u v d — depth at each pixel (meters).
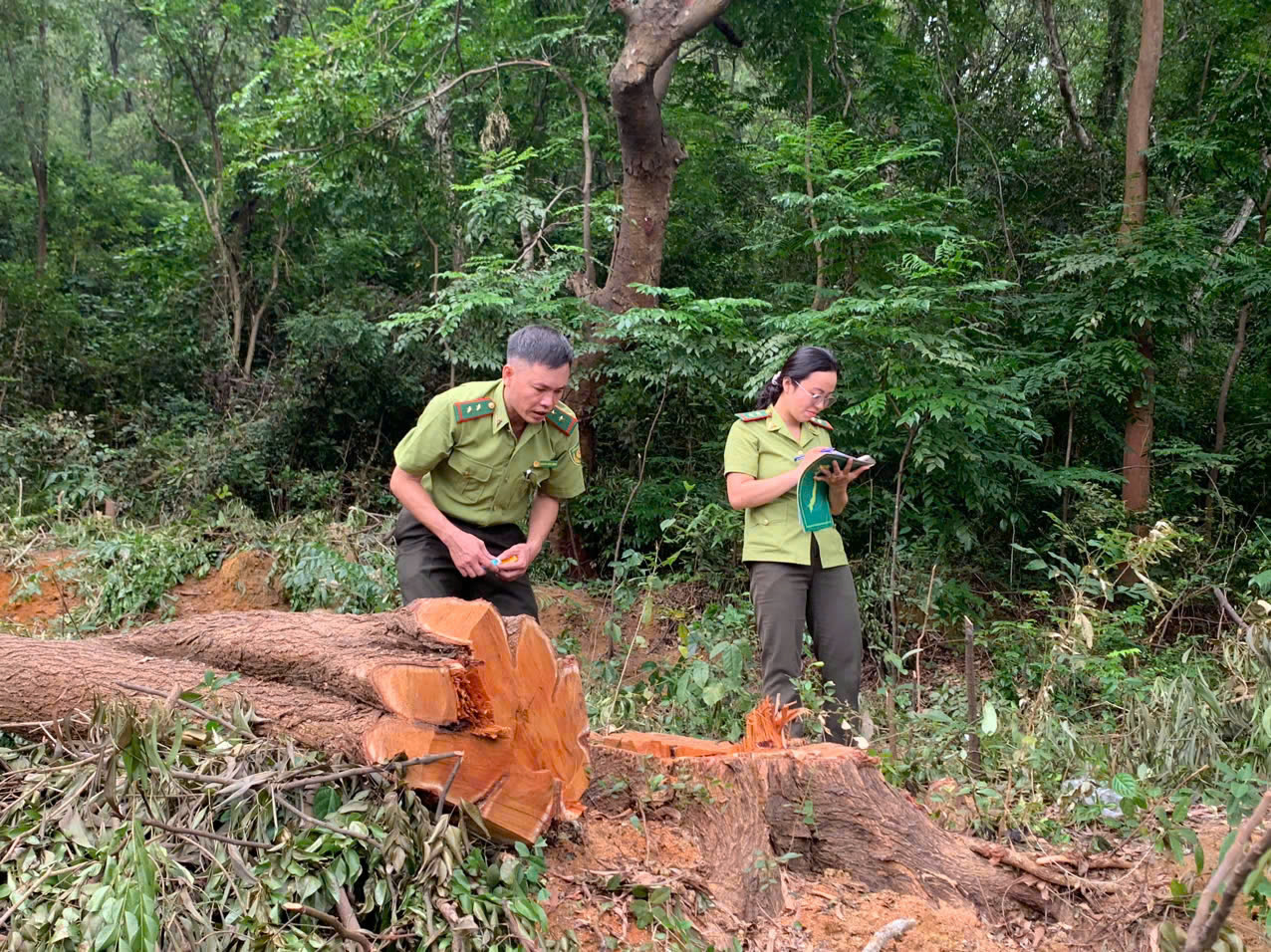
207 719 2.67
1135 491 8.79
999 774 3.85
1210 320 10.18
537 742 2.72
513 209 8.95
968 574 8.34
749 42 11.70
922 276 6.97
